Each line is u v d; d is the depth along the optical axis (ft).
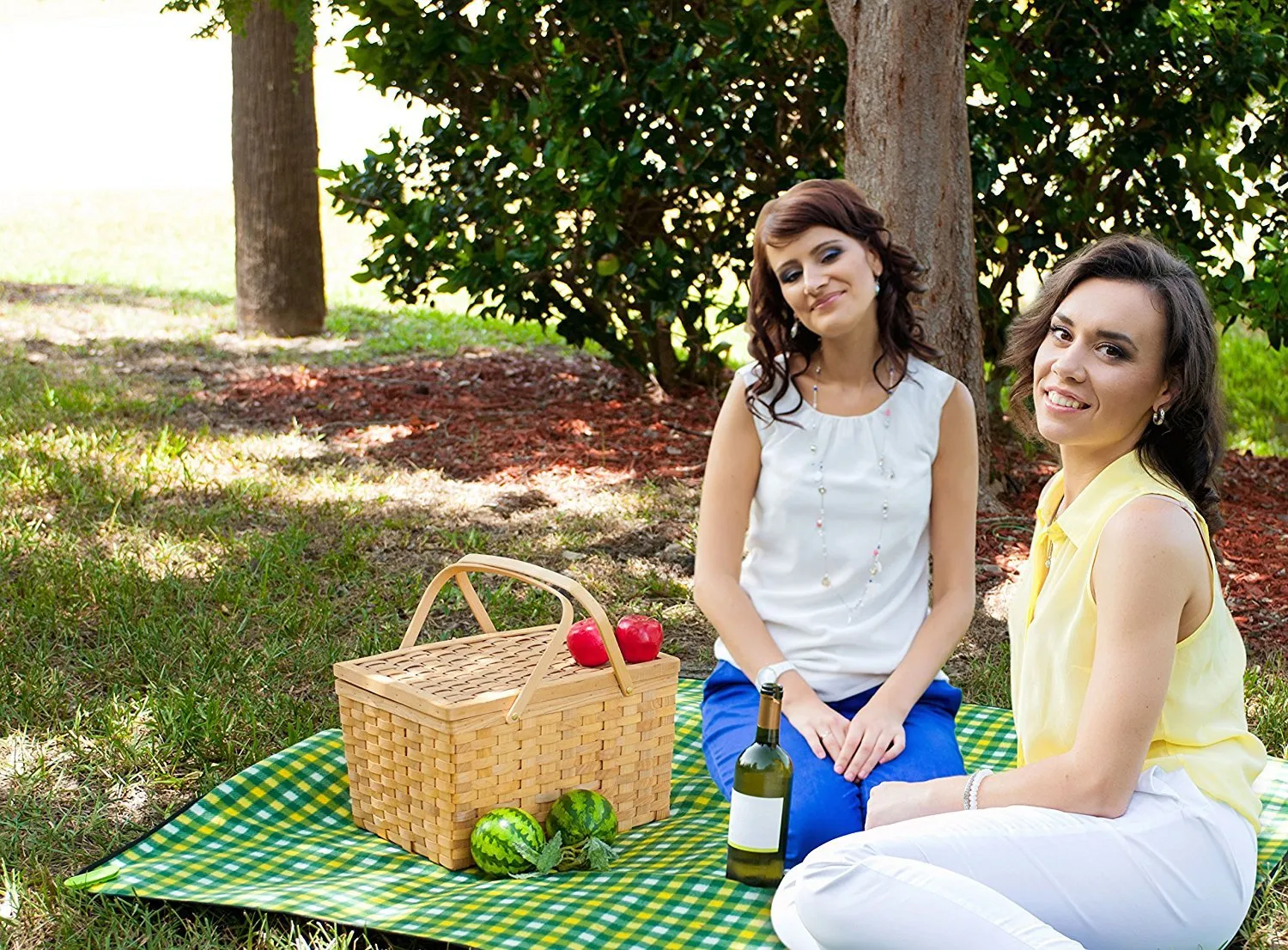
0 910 9.37
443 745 9.96
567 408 27.27
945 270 18.81
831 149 24.79
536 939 8.92
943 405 10.93
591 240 23.86
